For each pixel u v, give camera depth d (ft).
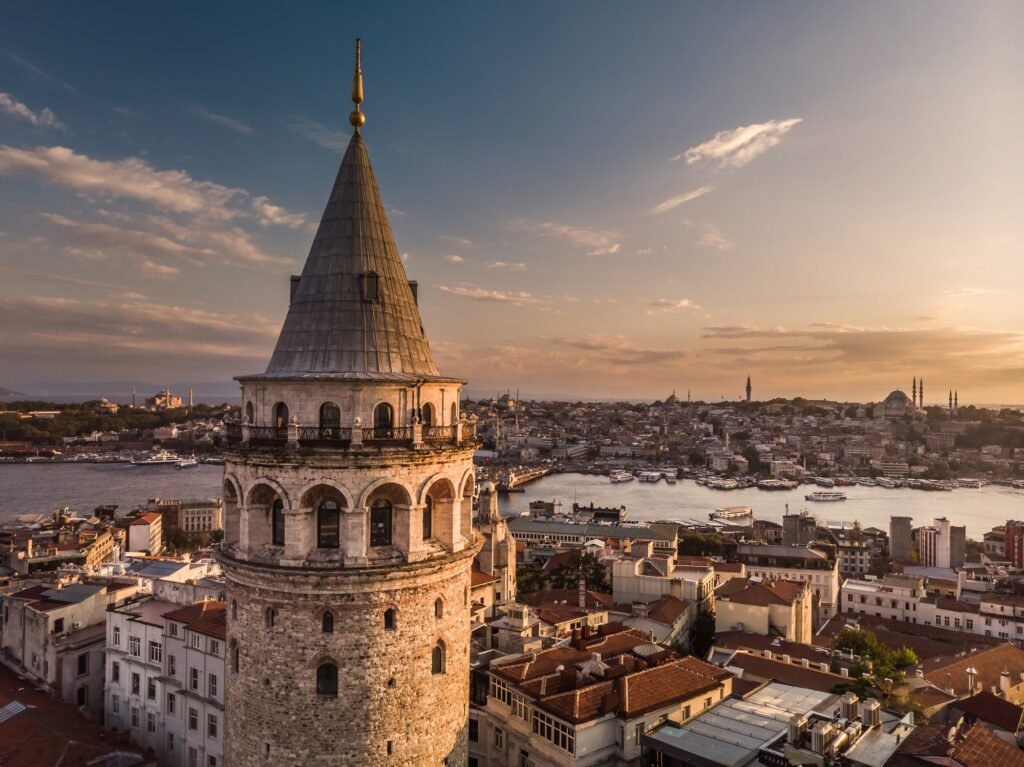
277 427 140.15
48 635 351.46
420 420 143.74
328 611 135.85
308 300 147.84
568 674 264.93
